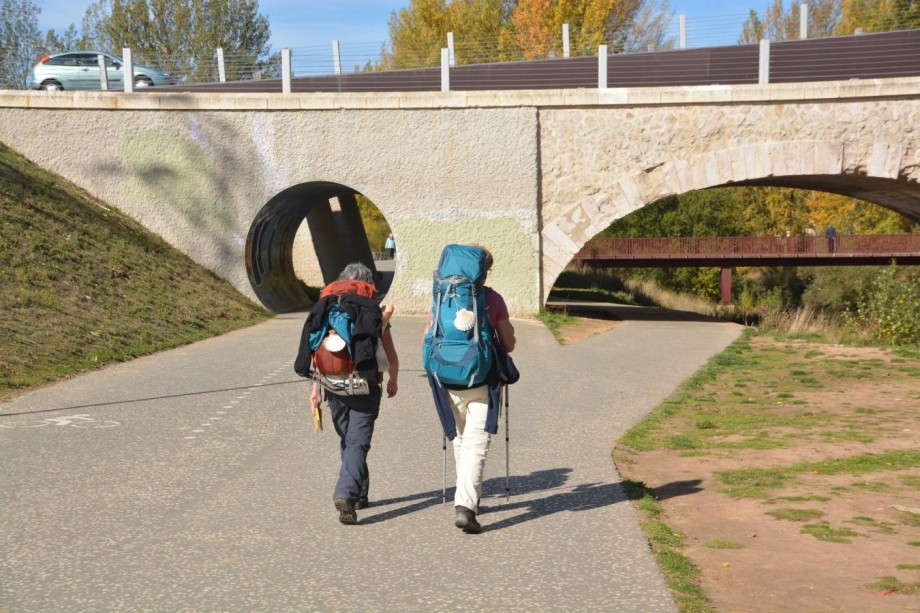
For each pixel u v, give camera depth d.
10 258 15.20
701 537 5.30
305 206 26.17
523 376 12.67
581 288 41.75
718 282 52.81
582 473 6.91
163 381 11.34
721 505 6.03
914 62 22.48
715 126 21.39
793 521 5.59
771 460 7.57
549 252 21.86
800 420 9.69
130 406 9.62
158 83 28.95
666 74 23.55
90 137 22.38
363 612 4.05
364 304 5.53
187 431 8.38
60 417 8.92
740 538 5.24
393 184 21.89
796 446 8.18
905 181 21.48
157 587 4.36
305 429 8.54
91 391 10.51
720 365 14.24
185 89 25.91
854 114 21.17
